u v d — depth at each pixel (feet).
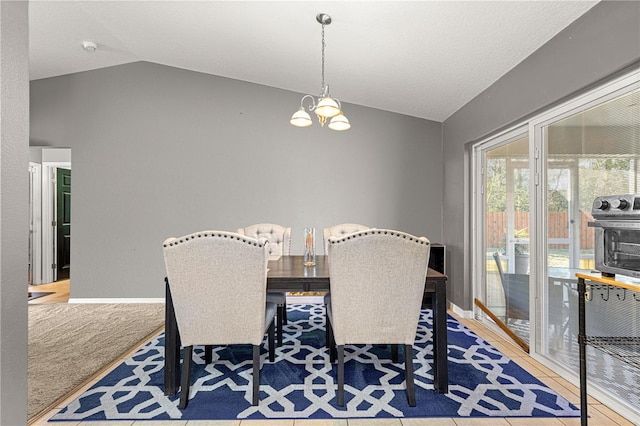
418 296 6.30
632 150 5.95
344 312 6.33
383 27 8.75
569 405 6.43
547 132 8.29
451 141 13.66
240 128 14.56
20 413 3.84
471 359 8.59
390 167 14.70
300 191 14.61
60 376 7.59
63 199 19.53
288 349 9.30
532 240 8.69
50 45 12.62
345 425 5.85
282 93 14.61
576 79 6.87
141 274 14.39
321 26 9.28
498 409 6.31
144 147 14.49
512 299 10.00
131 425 5.84
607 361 6.51
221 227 14.53
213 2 9.36
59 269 19.12
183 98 14.55
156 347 9.46
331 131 14.67
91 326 11.21
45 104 14.52
